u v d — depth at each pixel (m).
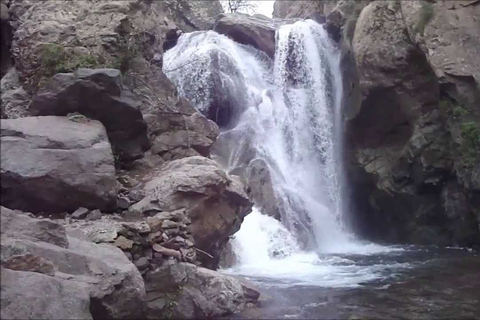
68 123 10.53
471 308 9.01
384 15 17.61
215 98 18.98
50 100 11.13
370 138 18.39
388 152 17.89
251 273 12.24
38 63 13.44
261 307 8.92
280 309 8.87
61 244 7.21
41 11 14.64
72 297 6.16
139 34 15.01
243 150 17.72
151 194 10.16
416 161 16.70
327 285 10.76
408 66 16.86
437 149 16.22
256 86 20.34
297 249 15.54
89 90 11.19
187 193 10.10
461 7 16.27
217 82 19.06
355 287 10.55
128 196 10.24
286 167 18.53
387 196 17.67
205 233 10.30
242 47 21.17
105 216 9.52
